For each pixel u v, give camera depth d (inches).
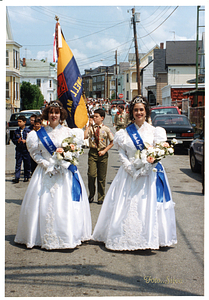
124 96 2618.1
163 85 1594.5
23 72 2684.5
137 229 164.4
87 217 184.1
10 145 761.0
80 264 153.8
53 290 130.4
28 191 176.9
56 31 271.9
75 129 184.7
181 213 237.1
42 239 169.3
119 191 173.6
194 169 399.9
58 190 170.2
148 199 165.3
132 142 170.6
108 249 171.6
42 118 181.6
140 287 133.4
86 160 493.0
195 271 148.3
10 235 194.4
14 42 1459.2
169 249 173.8
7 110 1249.4
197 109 728.3
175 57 1476.4
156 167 171.5
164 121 581.6
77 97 271.9
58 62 272.1
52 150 174.7
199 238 189.2
